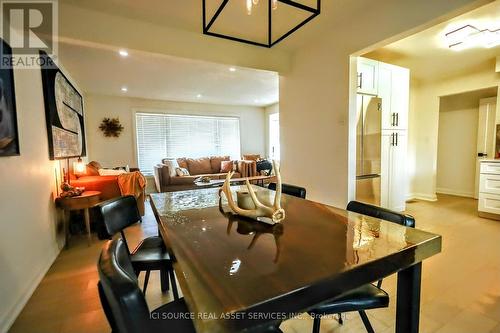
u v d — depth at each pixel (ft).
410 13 6.91
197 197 5.78
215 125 23.31
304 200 5.31
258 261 2.38
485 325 4.67
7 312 4.99
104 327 4.85
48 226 7.71
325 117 9.97
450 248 8.04
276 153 24.20
